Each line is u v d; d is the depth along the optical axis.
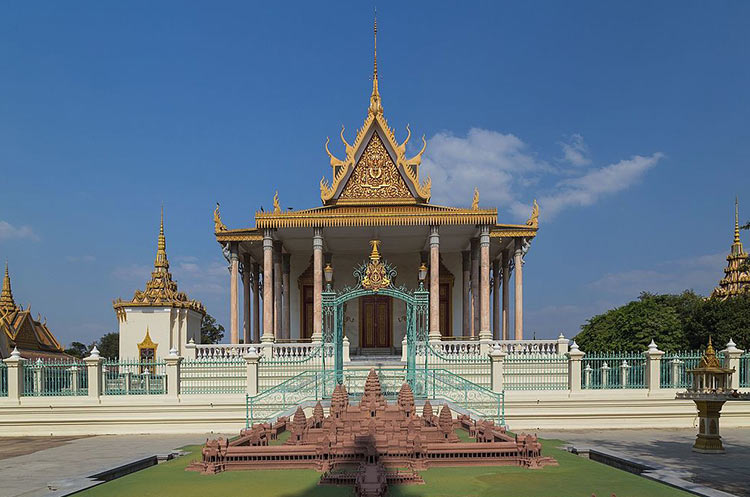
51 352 48.78
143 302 37.72
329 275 28.27
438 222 30.89
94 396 22.28
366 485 9.76
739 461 14.23
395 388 22.80
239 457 12.71
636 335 35.94
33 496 10.51
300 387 21.72
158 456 14.35
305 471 12.34
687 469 13.12
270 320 31.45
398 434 13.49
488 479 11.33
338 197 34.50
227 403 21.91
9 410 21.94
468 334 37.09
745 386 22.30
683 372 22.75
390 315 38.16
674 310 38.62
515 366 24.11
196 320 41.66
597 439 18.44
